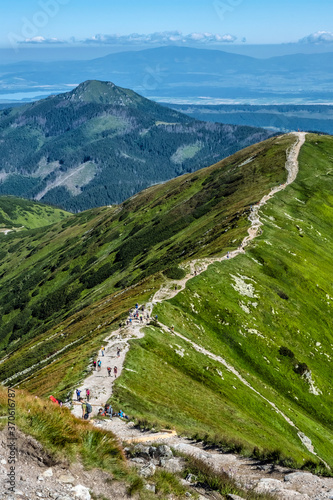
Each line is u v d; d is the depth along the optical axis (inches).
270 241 4355.3
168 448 880.3
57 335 4288.9
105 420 1466.5
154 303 3230.8
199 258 4087.1
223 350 3085.6
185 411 1982.0
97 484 597.6
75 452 625.0
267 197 5585.6
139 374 2190.0
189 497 658.8
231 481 753.6
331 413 2967.5
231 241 4409.5
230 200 6505.9
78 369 2222.0
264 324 3408.0
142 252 7372.1
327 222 5300.2
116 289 6003.9
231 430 2010.3
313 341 3427.7
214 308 3348.9
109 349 2461.9
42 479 549.3
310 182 6181.1
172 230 7416.3
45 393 1974.7
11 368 3855.8
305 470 935.0
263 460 1017.5
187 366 2605.8
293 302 3715.6
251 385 2834.6
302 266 4114.2
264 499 708.7
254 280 3745.1
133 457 823.1
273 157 7406.5
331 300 3865.7
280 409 2699.3
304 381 3090.6
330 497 738.2
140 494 611.2
